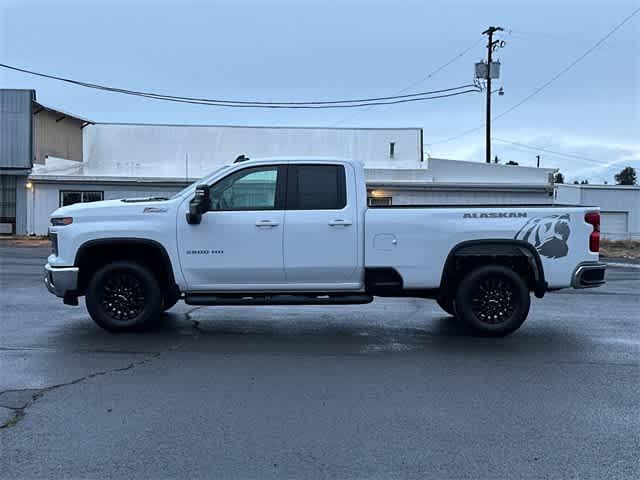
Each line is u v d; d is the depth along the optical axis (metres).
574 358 7.24
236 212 7.96
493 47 36.62
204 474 4.08
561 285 8.05
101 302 8.14
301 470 4.16
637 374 6.57
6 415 5.12
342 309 10.64
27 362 6.78
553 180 34.09
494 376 6.45
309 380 6.23
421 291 8.27
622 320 9.84
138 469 4.15
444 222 7.99
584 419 5.18
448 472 4.15
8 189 32.16
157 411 5.25
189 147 39.72
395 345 7.86
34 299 11.12
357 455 4.40
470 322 8.15
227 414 5.20
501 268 8.09
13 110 31.92
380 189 32.72
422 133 41.19
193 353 7.30
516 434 4.83
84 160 38.91
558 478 4.09
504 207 8.09
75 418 5.07
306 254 7.95
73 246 7.94
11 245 26.61
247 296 8.20
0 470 4.11
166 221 7.95
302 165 8.06
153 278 8.15
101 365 6.69
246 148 39.84
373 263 7.98
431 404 5.52
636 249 32.50
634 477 4.11
